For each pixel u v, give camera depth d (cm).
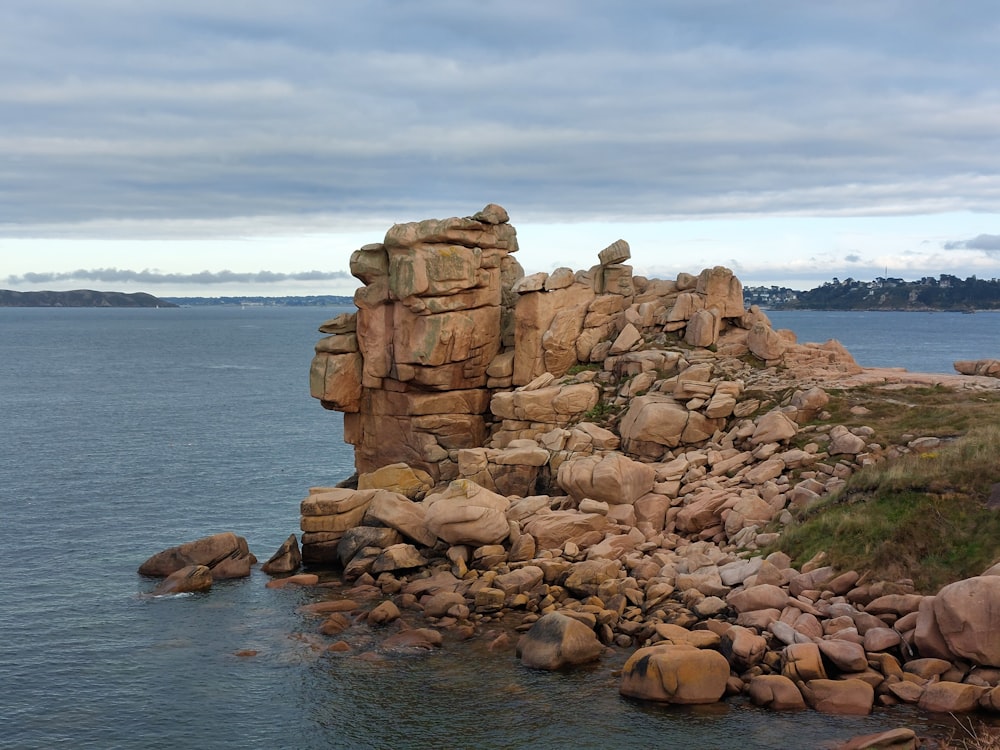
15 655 3284
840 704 2598
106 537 4975
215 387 14288
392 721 2722
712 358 5097
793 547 3378
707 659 2717
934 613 2666
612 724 2619
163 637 3412
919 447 3834
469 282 5066
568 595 3519
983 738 2356
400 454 5222
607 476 4038
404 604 3612
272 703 2877
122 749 2655
